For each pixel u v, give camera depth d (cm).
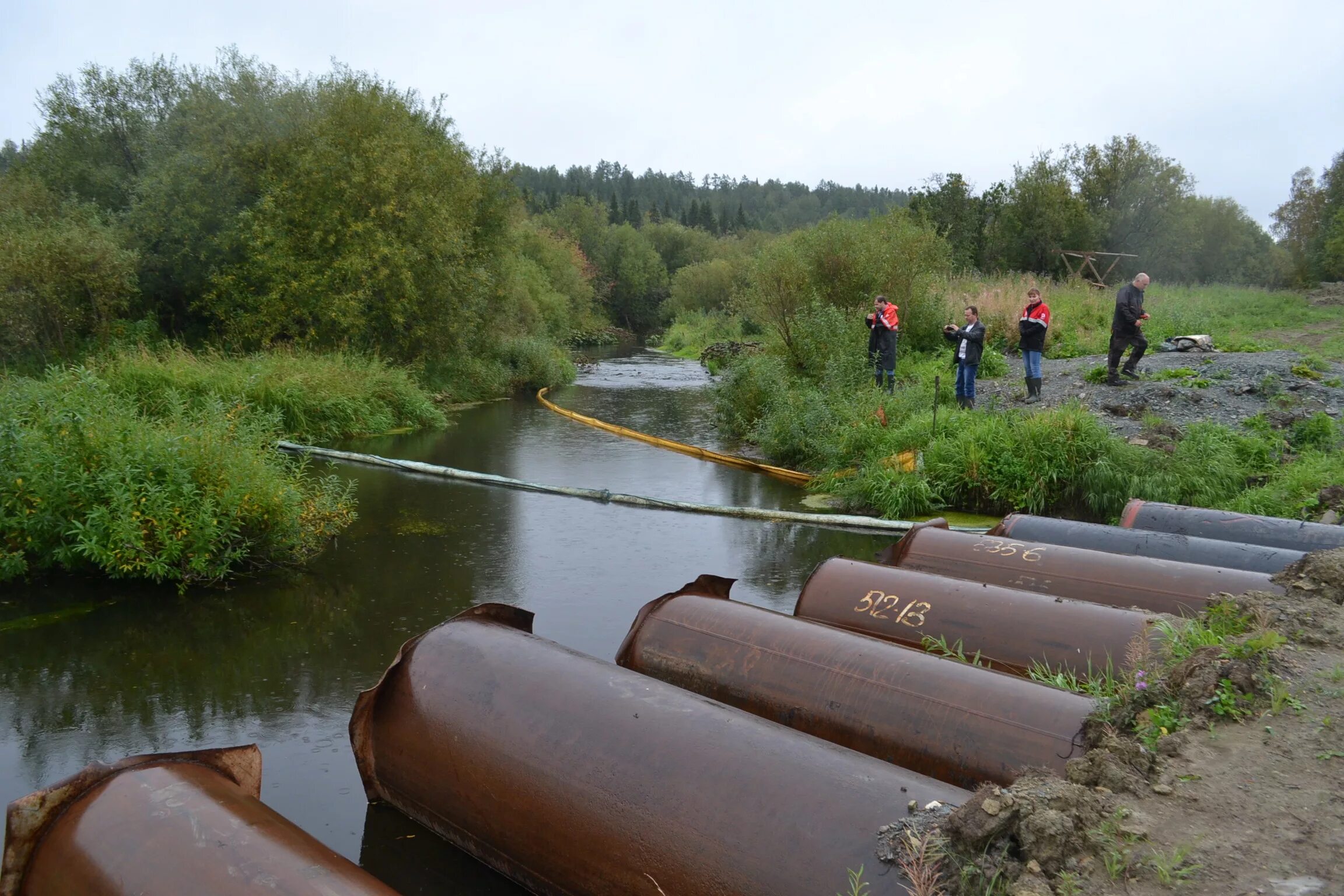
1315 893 215
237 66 2020
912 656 381
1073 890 220
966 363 1294
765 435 1343
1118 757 282
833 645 397
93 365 1387
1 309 1569
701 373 3147
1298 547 632
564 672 350
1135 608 483
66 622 632
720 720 312
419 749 359
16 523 690
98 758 446
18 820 276
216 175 1925
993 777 322
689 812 282
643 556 823
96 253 1650
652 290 7100
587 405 2067
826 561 535
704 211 11875
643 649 438
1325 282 3681
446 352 2139
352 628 627
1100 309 2125
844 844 254
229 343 1869
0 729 475
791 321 1919
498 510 999
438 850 374
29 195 1864
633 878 285
